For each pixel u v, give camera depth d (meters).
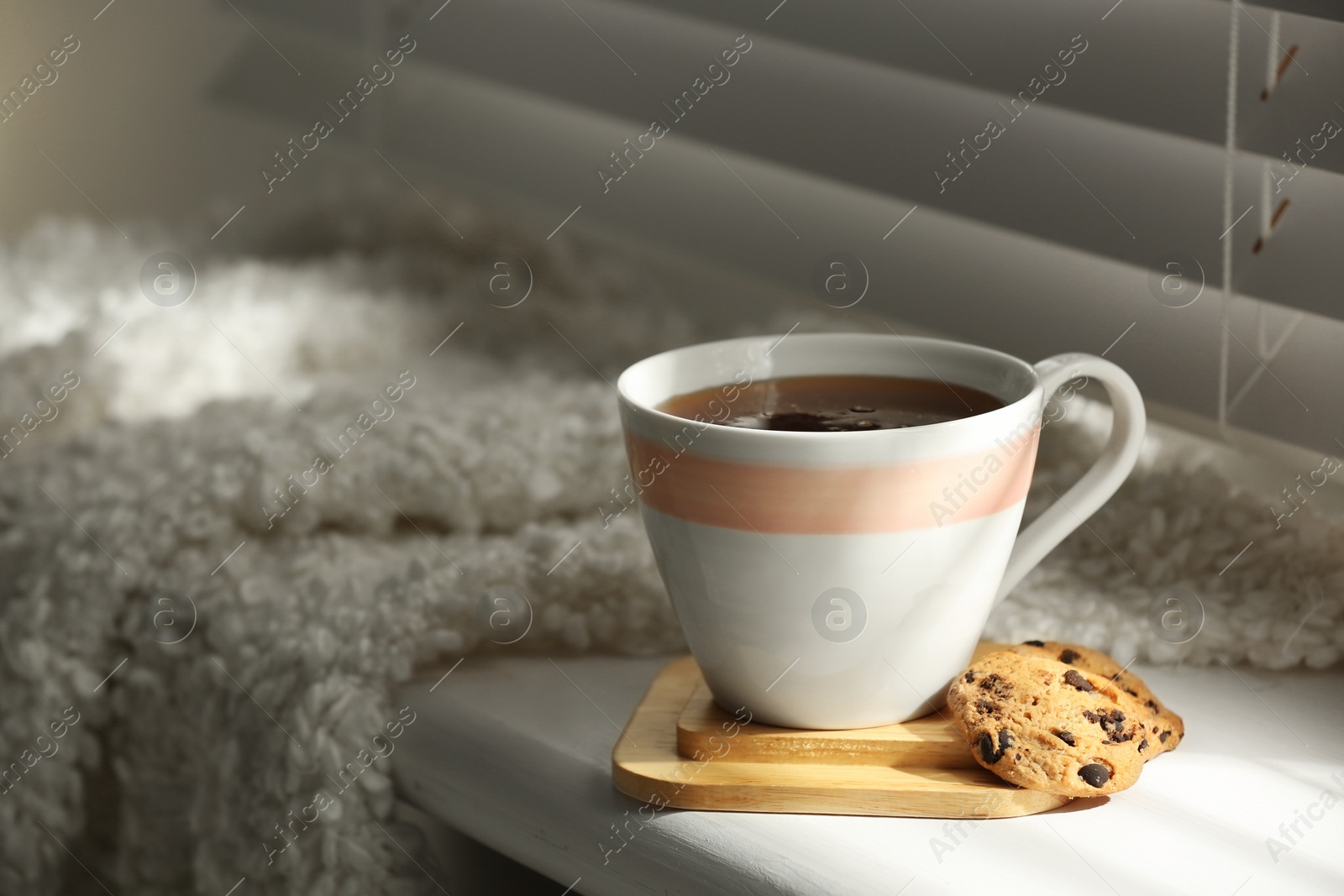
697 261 1.22
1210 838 0.87
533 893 0.98
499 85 1.32
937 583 0.88
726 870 0.86
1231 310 1.00
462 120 1.40
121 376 1.11
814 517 0.87
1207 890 0.85
